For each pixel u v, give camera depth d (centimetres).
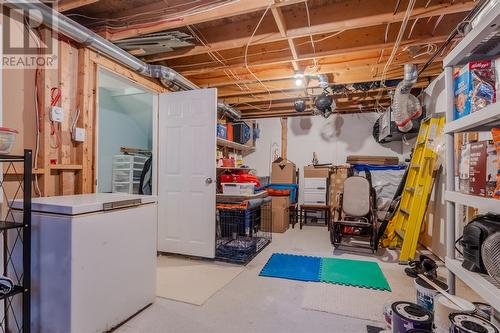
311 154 604
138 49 300
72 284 160
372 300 230
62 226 162
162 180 356
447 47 296
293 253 361
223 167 407
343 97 477
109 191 483
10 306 182
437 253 345
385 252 365
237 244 371
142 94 478
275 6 216
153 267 223
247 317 204
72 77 249
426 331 132
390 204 427
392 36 280
